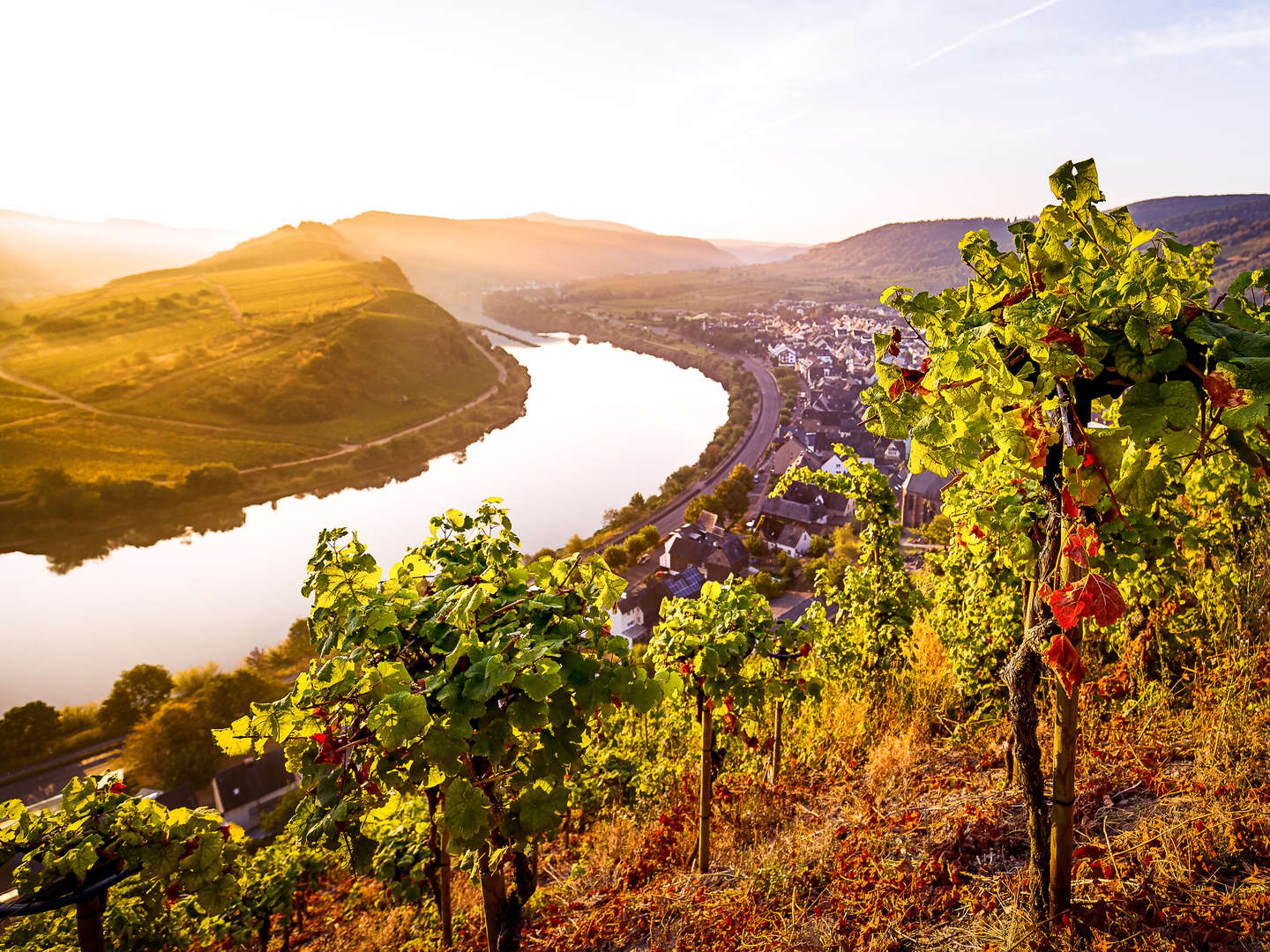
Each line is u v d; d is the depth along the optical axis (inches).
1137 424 74.3
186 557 3127.5
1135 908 113.9
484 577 135.0
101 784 124.0
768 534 2768.2
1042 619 101.7
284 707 118.8
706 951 154.6
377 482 4060.0
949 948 123.4
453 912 248.2
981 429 83.7
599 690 119.7
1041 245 93.0
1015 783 171.3
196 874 122.7
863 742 257.0
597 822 303.4
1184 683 185.2
